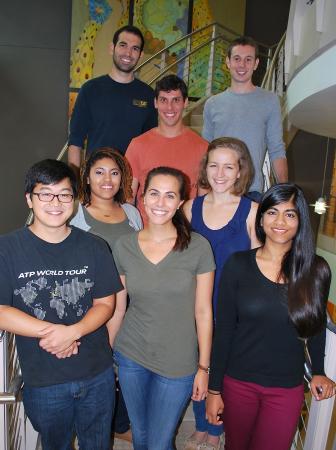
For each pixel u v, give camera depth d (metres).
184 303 1.50
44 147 7.05
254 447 1.50
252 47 2.39
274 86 4.86
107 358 1.50
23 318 1.28
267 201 1.40
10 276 1.30
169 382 1.51
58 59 6.84
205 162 1.83
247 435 1.52
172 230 1.52
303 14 3.22
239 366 1.46
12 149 7.02
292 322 1.38
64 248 1.37
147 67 6.86
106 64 6.80
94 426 1.50
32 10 6.68
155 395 1.54
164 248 1.51
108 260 1.44
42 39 6.77
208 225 1.81
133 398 1.59
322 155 7.36
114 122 2.70
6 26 6.69
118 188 1.91
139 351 1.54
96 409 1.47
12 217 7.23
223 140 1.76
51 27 6.75
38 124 6.98
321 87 2.64
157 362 1.52
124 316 1.63
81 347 1.41
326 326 1.52
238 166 1.75
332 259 5.97
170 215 1.47
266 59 6.95
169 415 1.55
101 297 1.44
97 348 1.46
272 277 1.41
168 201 1.46
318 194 7.45
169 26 6.79
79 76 6.80
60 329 1.30
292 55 3.60
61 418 1.42
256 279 1.42
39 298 1.33
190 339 1.54
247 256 1.47
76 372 1.39
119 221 1.91
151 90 2.81
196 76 6.87
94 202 1.91
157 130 2.31
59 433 1.45
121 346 1.59
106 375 1.49
